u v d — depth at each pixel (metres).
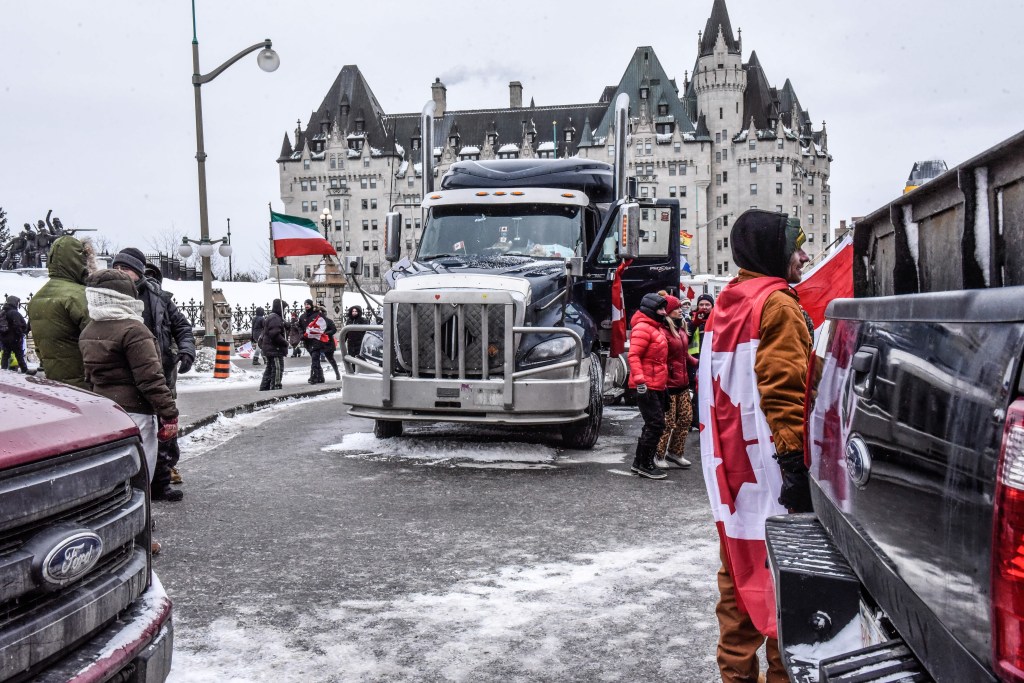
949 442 1.74
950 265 2.34
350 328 9.49
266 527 6.54
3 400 2.59
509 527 6.55
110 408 2.88
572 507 7.20
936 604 1.76
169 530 6.45
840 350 2.54
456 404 9.07
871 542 2.15
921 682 1.85
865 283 3.19
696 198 127.12
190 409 13.55
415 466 9.04
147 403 5.96
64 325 6.26
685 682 3.84
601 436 11.25
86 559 2.47
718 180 128.62
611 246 11.09
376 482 8.23
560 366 8.98
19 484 2.30
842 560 2.47
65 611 2.42
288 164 137.38
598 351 10.91
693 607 4.79
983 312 1.66
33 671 2.34
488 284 9.25
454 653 4.16
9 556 2.28
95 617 2.55
